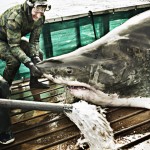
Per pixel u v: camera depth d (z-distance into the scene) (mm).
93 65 2580
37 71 2992
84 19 5492
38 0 3027
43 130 2686
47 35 5145
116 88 2678
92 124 1964
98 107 2910
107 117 2766
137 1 12477
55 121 2844
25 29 3305
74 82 2619
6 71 3461
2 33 3318
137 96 2795
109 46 2650
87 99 2773
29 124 2822
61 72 2588
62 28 5320
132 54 2621
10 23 3047
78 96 2758
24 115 3021
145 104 2846
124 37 2678
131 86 2705
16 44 3135
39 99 3396
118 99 2785
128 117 2740
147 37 2689
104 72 2594
